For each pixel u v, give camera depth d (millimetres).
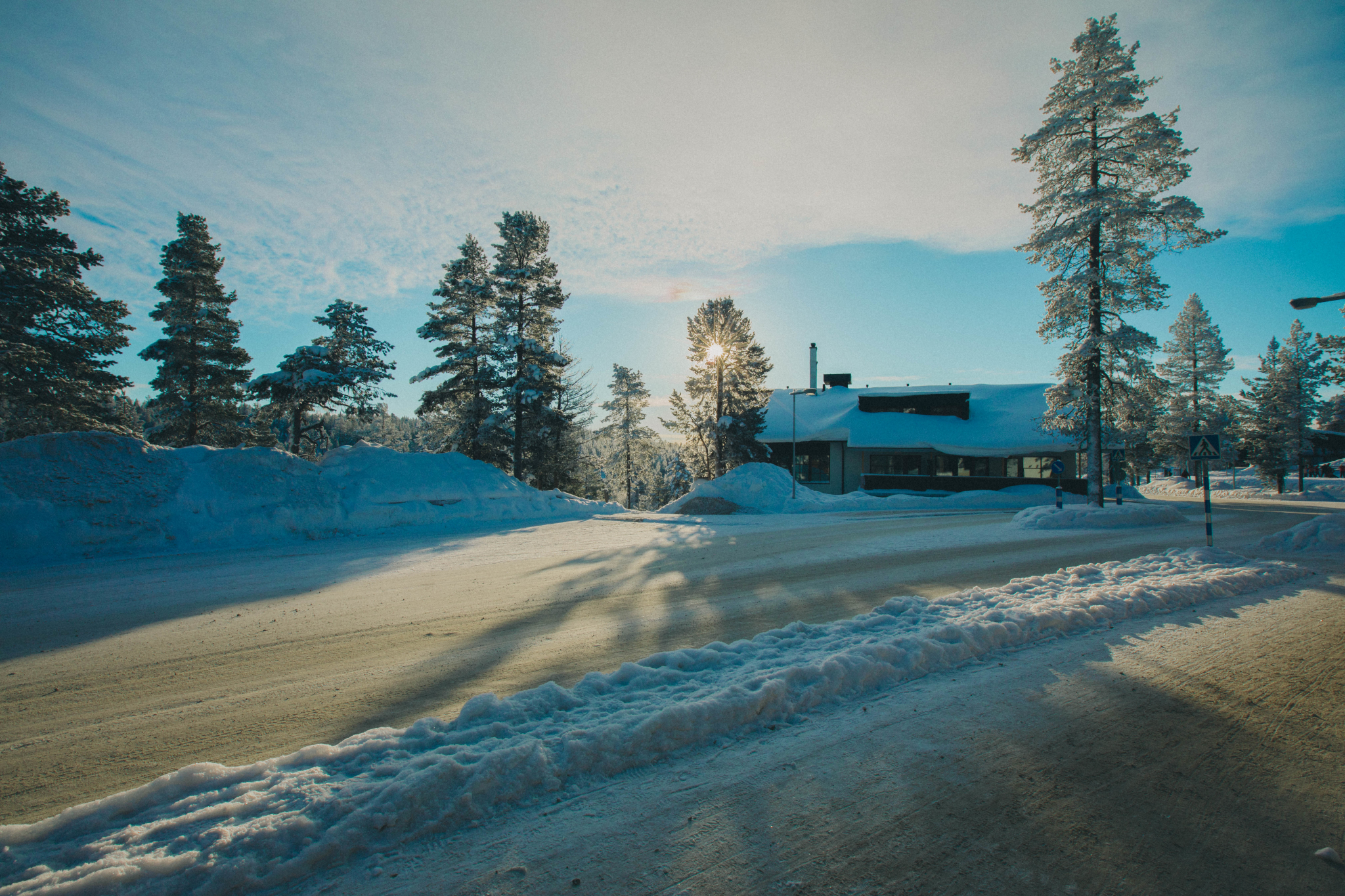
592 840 2559
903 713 3873
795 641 5168
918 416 41562
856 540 14180
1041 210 19359
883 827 2654
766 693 3793
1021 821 2725
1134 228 18141
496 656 5477
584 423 41531
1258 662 4988
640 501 59156
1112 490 32531
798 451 41562
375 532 16703
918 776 3092
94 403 25297
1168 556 9930
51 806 3018
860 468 39906
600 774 3059
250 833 2445
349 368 32406
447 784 2777
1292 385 51562
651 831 2621
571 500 24516
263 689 4711
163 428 30156
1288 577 8602
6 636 6352
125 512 12812
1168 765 3279
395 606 7648
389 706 4305
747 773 3104
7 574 10148
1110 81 17984
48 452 12867
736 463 38156
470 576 9836
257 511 14641
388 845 2512
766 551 12430
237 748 3656
